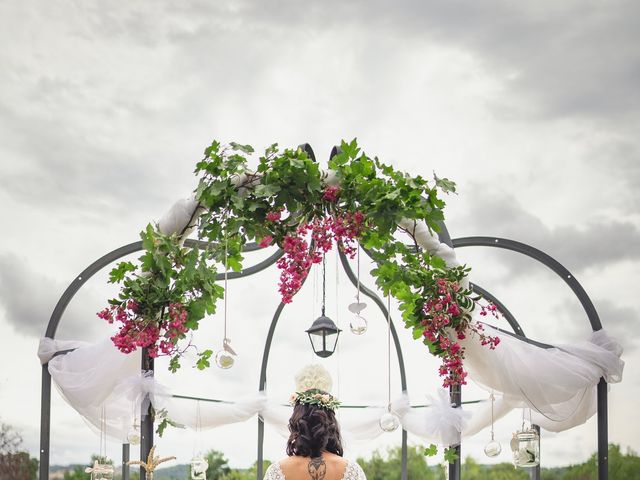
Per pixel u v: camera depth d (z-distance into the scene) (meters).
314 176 4.34
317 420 4.05
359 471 4.01
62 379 6.08
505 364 5.31
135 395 4.95
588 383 5.55
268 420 7.26
